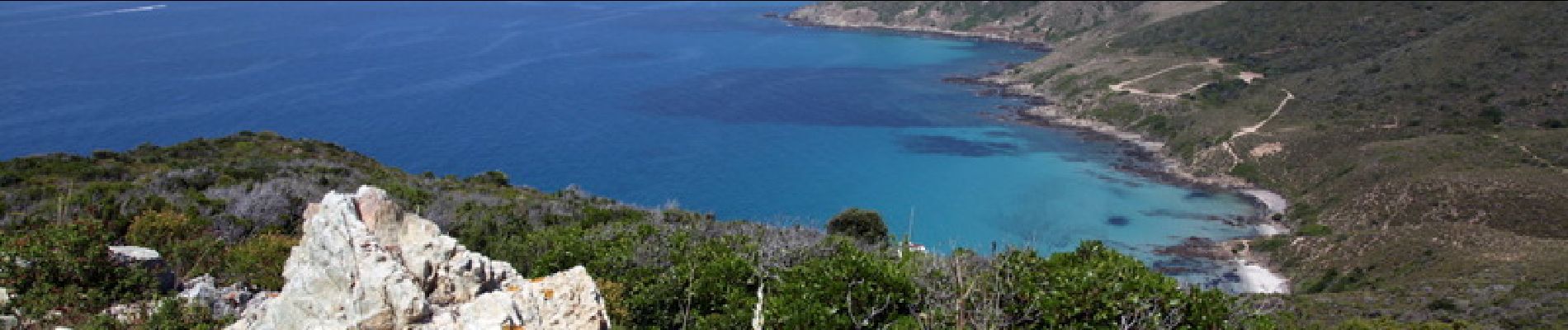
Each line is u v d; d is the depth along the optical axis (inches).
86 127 4913.9
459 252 620.4
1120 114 6122.1
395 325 532.4
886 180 4635.8
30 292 698.8
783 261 1123.3
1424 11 6825.8
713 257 1066.1
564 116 5974.4
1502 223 3457.2
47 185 1668.3
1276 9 7696.9
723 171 4776.1
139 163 2116.1
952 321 705.0
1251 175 4702.3
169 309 678.5
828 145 5354.3
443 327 539.8
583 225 1646.2
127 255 766.5
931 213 4111.7
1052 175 4756.4
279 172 1985.7
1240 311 868.0
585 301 655.8
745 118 6053.2
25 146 4441.4
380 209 628.4
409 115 5807.1
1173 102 6028.5
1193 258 3555.6
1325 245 3430.1
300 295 557.6
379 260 550.3
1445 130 4726.9
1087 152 5300.2
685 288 957.2
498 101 6387.8
